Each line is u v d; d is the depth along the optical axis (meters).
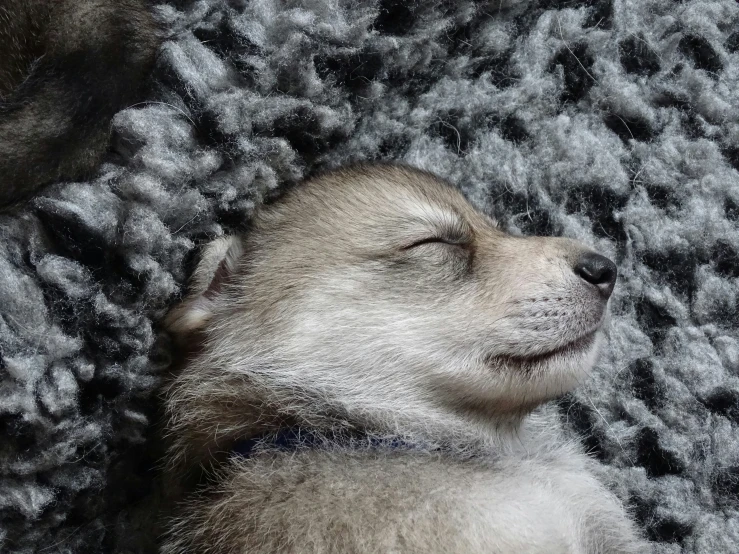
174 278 0.25
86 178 0.25
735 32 0.32
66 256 0.24
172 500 0.27
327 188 0.29
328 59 0.28
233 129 0.27
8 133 0.25
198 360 0.27
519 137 0.32
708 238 0.31
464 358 0.26
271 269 0.28
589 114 0.32
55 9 0.27
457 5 0.31
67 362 0.23
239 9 0.28
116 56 0.26
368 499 0.24
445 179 0.31
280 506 0.24
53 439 0.24
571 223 0.31
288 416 0.27
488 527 0.24
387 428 0.26
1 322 0.23
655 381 0.30
